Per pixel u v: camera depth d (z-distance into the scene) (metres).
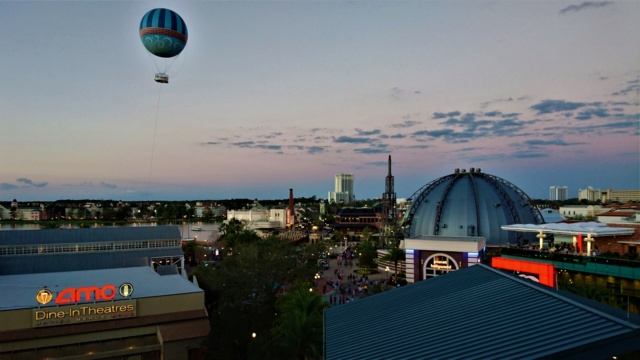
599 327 20.67
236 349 54.91
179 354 60.47
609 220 100.62
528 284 29.27
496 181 113.88
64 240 97.38
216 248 141.38
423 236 100.06
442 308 29.41
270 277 75.56
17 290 67.19
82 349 58.59
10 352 54.88
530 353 19.94
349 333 29.69
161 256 103.25
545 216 144.12
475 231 104.94
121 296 62.34
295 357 48.78
